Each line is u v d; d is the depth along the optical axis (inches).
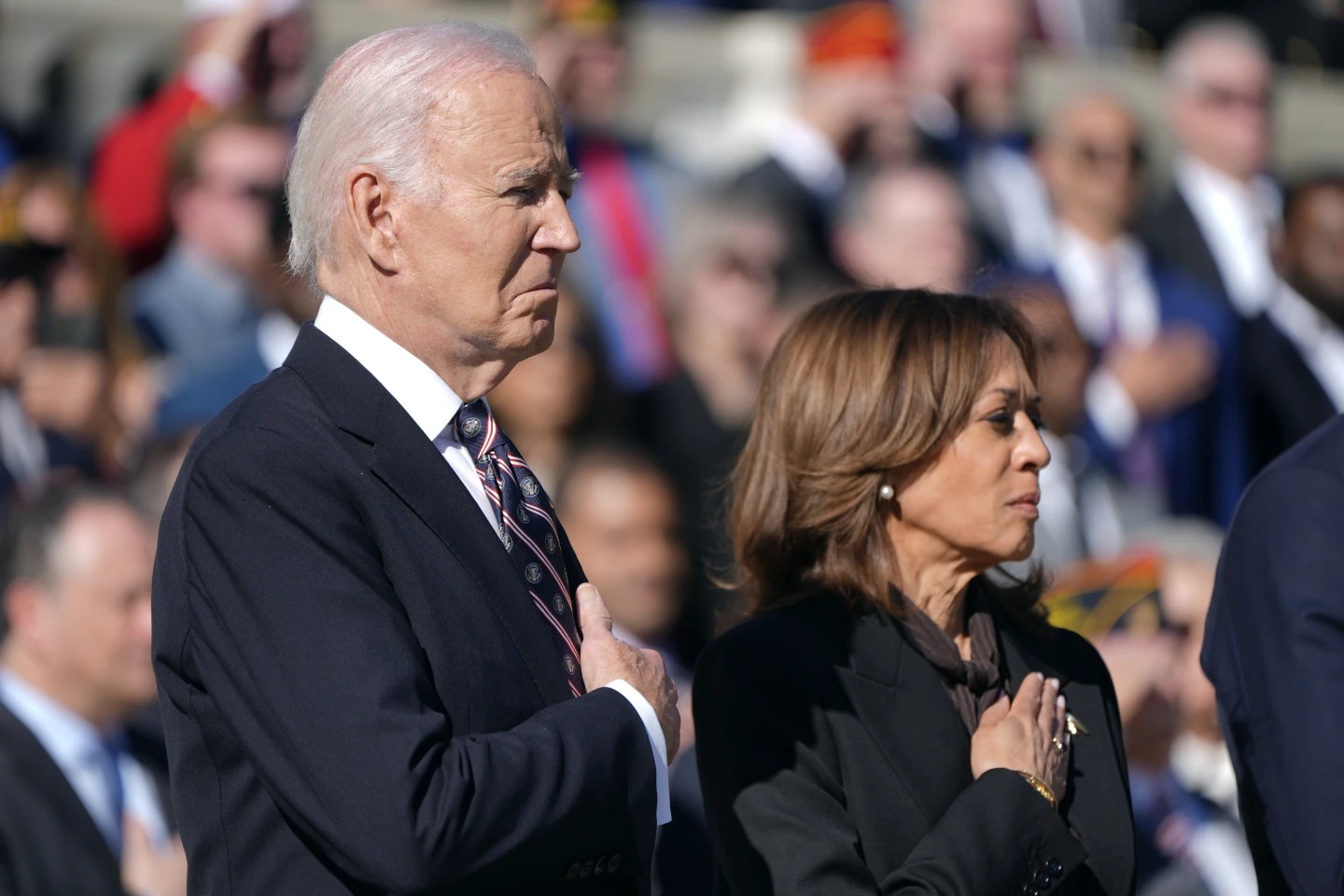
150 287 836.0
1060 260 1023.0
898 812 384.2
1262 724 390.9
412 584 318.7
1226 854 666.8
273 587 305.7
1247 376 1023.6
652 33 1099.3
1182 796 664.4
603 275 946.7
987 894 364.2
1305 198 1030.4
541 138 332.2
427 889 290.7
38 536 610.2
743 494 418.0
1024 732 390.0
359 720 294.2
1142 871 625.6
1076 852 376.8
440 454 332.5
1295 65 1396.4
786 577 412.5
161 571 325.7
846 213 943.7
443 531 325.7
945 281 448.5
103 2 974.4
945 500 396.2
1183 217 1109.1
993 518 394.0
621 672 333.4
